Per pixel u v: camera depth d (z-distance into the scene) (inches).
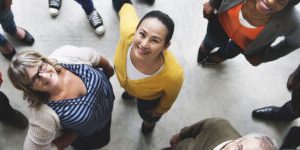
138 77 68.2
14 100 99.9
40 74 55.8
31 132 58.1
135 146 99.7
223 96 108.9
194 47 114.3
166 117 103.8
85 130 66.3
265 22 72.8
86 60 66.1
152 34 59.4
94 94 62.2
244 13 74.1
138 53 62.0
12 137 96.1
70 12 114.0
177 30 115.9
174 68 66.5
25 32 106.2
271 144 50.7
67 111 58.6
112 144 99.0
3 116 91.5
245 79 112.0
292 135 86.2
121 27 69.1
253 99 109.6
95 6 115.3
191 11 119.4
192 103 106.7
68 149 93.8
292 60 115.9
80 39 111.0
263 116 105.4
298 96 82.4
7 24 96.4
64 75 60.5
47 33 110.5
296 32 73.7
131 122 102.3
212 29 90.7
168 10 118.4
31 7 113.0
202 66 112.3
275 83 112.5
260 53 84.1
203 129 65.2
